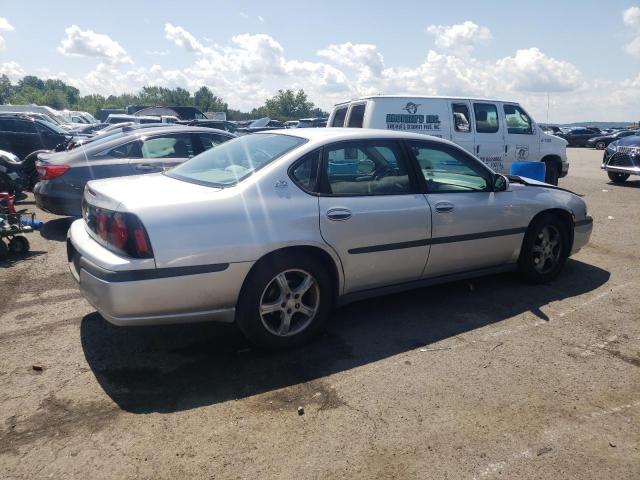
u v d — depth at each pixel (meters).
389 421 2.88
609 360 3.63
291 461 2.55
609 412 3.01
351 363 3.55
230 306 3.47
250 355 3.64
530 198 4.90
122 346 3.75
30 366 3.43
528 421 2.90
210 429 2.79
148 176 4.24
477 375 3.40
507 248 4.81
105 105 114.50
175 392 3.15
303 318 3.79
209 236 3.27
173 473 2.46
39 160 7.47
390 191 4.09
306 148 3.78
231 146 4.38
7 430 2.75
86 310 4.41
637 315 4.44
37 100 103.88
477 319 4.33
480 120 9.77
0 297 4.69
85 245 3.44
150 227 3.14
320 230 3.65
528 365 3.54
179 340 3.86
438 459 2.58
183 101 99.50
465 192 4.51
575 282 5.29
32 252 6.23
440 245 4.32
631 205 9.99
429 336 3.99
